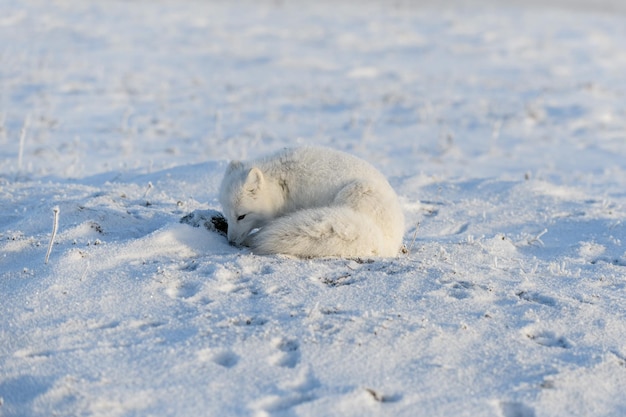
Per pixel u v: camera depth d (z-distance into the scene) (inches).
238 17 3006.9
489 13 3730.3
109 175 757.9
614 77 2149.4
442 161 1110.4
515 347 335.3
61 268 401.1
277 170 488.4
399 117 1513.3
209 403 275.7
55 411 269.4
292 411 271.1
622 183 945.5
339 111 1563.7
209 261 427.8
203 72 1913.1
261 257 436.1
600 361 324.2
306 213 443.5
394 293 390.6
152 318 350.6
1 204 555.2
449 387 295.9
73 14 2642.7
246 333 331.0
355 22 3100.4
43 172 828.0
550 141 1328.7
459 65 2273.6
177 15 2869.1
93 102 1475.1
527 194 721.0
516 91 1868.8
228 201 473.4
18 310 353.4
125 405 273.6
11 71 1708.9
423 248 504.1
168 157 1019.3
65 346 320.8
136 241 445.4
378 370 305.3
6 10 2534.5
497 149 1242.6
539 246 543.8
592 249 532.1
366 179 470.0
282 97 1672.0
